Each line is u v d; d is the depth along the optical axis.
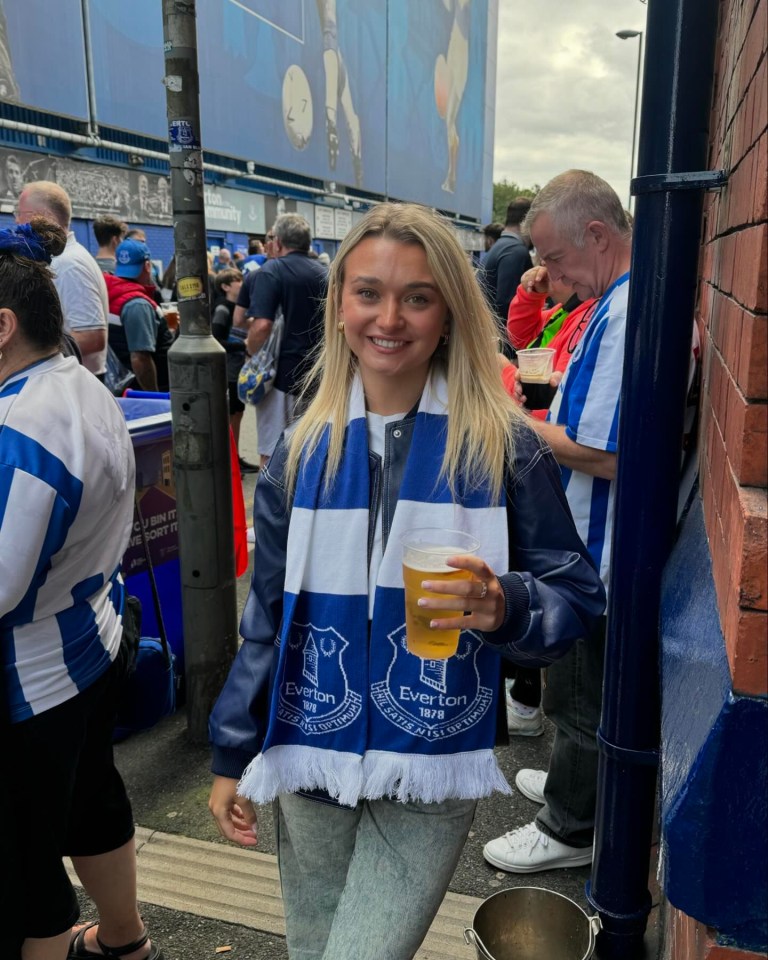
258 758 1.44
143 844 2.60
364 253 1.35
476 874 2.48
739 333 0.98
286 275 4.99
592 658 2.25
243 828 1.53
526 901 1.74
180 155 2.75
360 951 1.36
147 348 5.87
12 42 14.88
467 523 1.38
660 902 1.87
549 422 2.37
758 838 0.88
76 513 1.61
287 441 1.49
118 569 1.96
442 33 38.91
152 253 20.31
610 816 1.76
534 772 2.89
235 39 22.45
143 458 3.19
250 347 5.20
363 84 31.12
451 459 1.38
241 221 24.31
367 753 1.41
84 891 2.44
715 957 0.94
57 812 1.71
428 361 1.44
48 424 1.59
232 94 22.56
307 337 5.13
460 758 1.39
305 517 1.42
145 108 18.83
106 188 18.27
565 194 2.37
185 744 3.17
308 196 28.48
